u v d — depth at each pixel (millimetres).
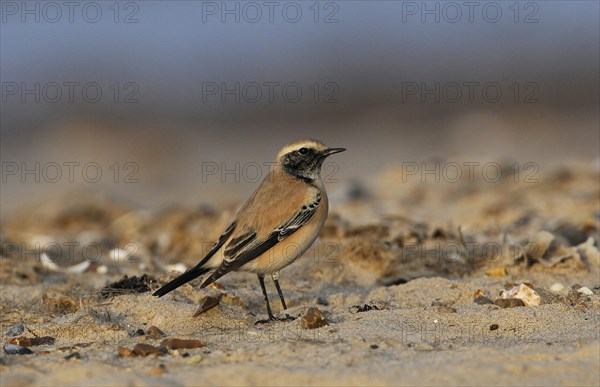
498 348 11086
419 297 15086
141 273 17297
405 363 10461
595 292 15117
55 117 50844
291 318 13984
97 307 14172
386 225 18812
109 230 25031
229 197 30672
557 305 13281
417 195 25578
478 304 14281
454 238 18688
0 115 51500
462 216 21750
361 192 26625
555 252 17219
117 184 38125
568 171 25609
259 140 48562
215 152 45500
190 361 10945
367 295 15477
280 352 11086
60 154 45281
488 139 43562
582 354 10508
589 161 27375
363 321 12969
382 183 27938
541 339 11641
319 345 11422
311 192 14977
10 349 12000
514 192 24672
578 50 56500
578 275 16375
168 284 13938
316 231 15031
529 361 10391
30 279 17516
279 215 14555
